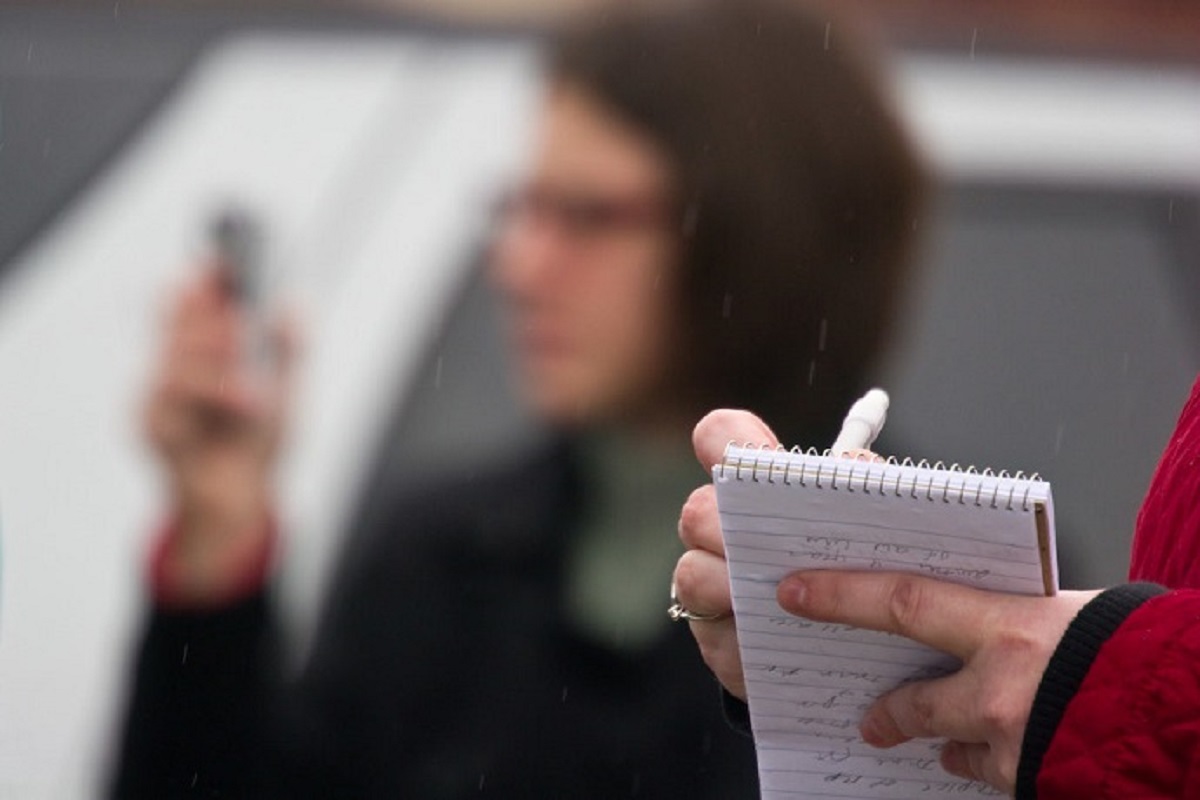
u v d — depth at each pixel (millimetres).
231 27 8547
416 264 6875
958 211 6770
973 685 3137
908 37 8141
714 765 5402
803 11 5852
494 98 7719
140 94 7934
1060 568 5676
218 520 6098
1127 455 6121
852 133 5762
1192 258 6734
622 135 5699
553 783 5434
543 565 5652
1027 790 3047
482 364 6367
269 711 5812
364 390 6465
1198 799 2908
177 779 5828
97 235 7082
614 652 5488
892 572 3199
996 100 7418
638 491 5676
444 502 5824
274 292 6711
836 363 5750
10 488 6359
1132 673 2980
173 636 5934
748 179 5652
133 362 6582
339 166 7387
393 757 5625
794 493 3145
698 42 5742
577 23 5859
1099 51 8070
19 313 6840
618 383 5711
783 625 3322
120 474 6352
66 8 8562
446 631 5660
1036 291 6547
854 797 3506
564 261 5723
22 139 7578
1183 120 7344
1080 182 6914
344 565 5945
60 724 5879
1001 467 6043
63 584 6137
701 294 5664
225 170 7352
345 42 8328
